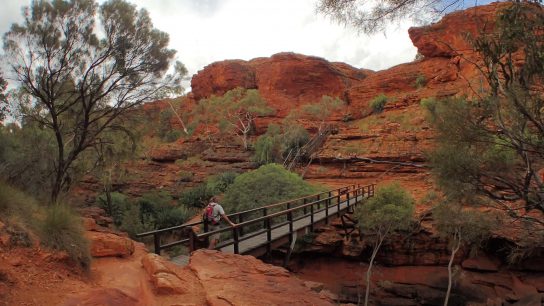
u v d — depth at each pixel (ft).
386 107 130.11
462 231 41.96
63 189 61.26
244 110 157.28
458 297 54.60
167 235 76.59
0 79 47.75
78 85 52.90
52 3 48.24
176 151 140.46
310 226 43.80
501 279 56.95
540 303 49.03
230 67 195.83
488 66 16.30
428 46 139.13
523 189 17.76
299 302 16.69
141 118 65.16
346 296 57.72
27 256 13.92
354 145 109.19
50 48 48.29
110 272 16.60
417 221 60.75
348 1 16.37
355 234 65.57
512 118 16.34
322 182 102.53
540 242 29.04
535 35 14.30
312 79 181.27
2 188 15.88
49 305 11.98
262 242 32.48
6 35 46.93
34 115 54.70
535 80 14.96
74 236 15.92
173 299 15.43
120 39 53.72
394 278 61.62
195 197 98.84
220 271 19.43
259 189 67.51
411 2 16.03
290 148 122.52
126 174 114.11
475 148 18.78
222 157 130.82
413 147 96.32
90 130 60.59
